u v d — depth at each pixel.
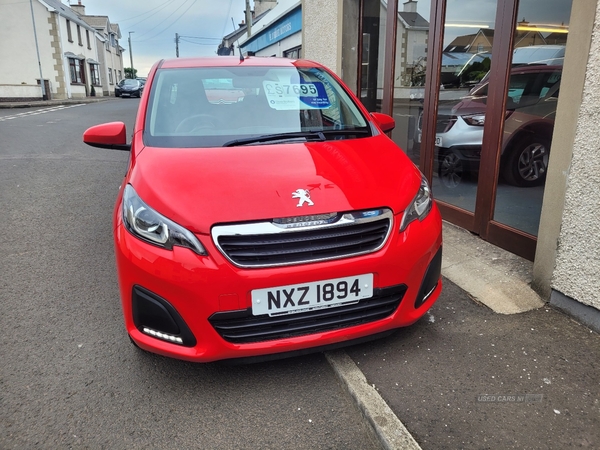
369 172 2.47
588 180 2.58
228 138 2.78
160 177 2.33
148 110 3.01
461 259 3.66
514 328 2.79
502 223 3.80
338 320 2.26
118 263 2.25
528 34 3.44
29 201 5.71
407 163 2.71
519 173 3.60
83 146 9.81
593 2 2.42
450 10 4.33
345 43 6.63
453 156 4.41
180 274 2.06
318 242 2.16
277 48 16.95
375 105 6.29
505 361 2.49
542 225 2.98
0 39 28.22
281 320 2.15
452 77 4.38
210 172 2.35
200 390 2.36
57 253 4.13
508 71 3.57
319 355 2.62
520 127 3.56
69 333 2.88
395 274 2.27
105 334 2.87
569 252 2.78
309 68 3.59
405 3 5.21
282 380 2.43
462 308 3.03
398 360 2.52
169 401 2.28
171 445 2.02
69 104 25.53
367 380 2.36
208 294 2.06
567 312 2.88
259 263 2.09
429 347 2.63
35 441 2.04
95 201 5.71
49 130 12.34
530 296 3.08
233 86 3.23
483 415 2.12
